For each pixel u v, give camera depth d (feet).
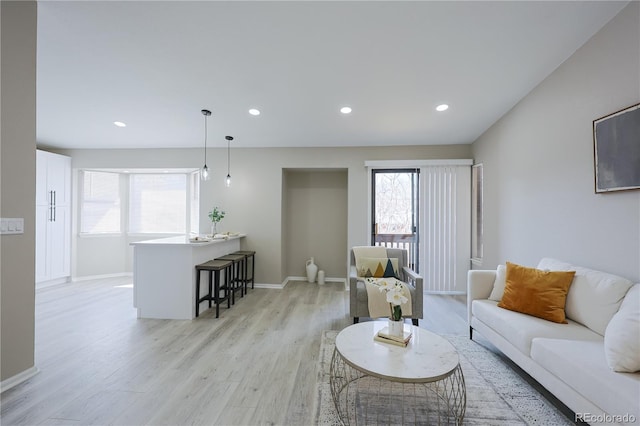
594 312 6.14
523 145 9.91
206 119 12.20
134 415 5.38
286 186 17.19
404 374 4.62
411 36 6.88
